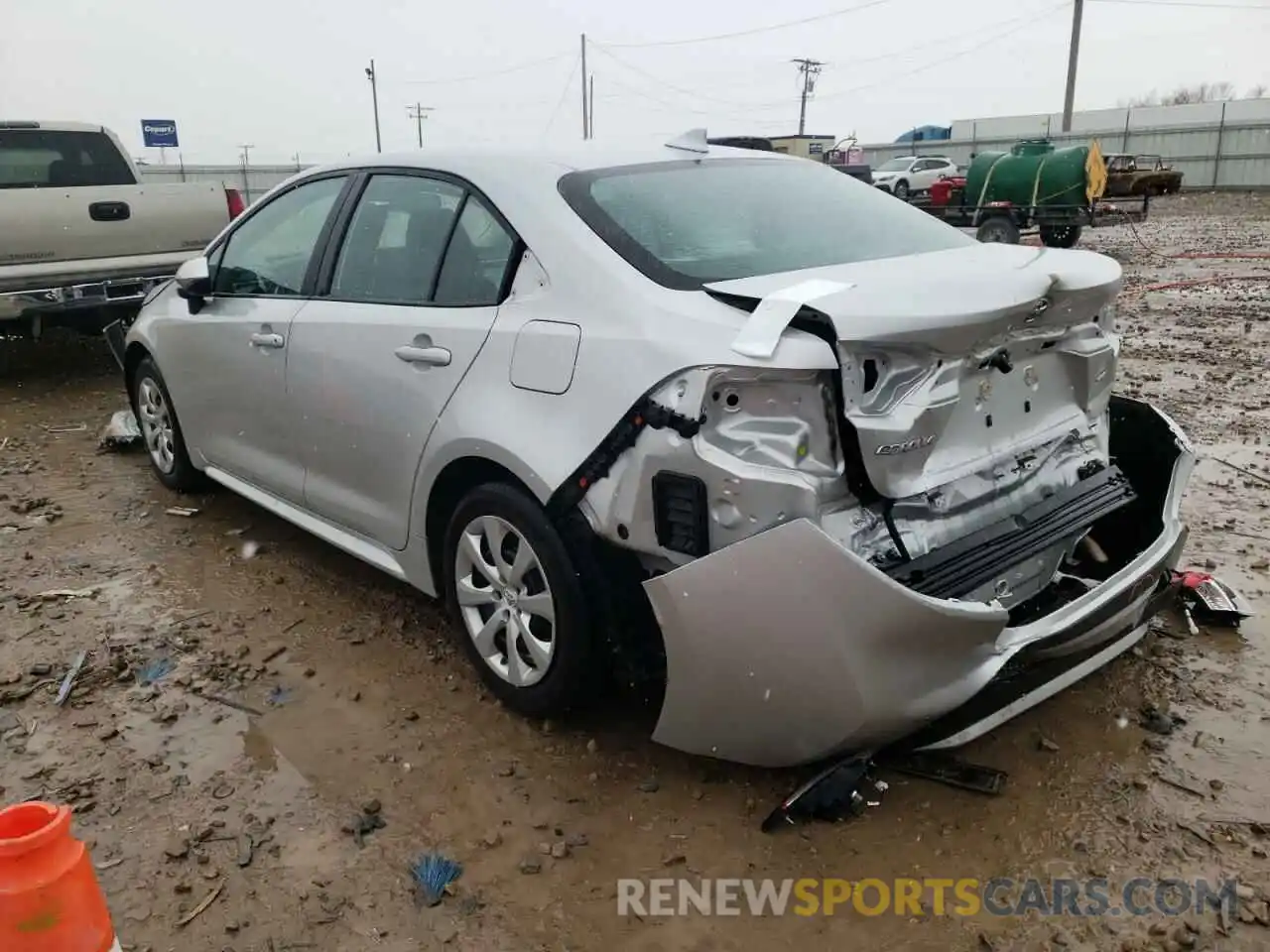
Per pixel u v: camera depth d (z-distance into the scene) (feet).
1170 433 11.05
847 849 8.79
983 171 65.98
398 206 11.96
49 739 10.63
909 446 8.21
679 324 8.56
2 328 24.75
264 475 14.42
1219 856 8.57
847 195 11.96
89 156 27.50
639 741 10.38
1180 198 114.93
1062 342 9.89
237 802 9.57
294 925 8.09
